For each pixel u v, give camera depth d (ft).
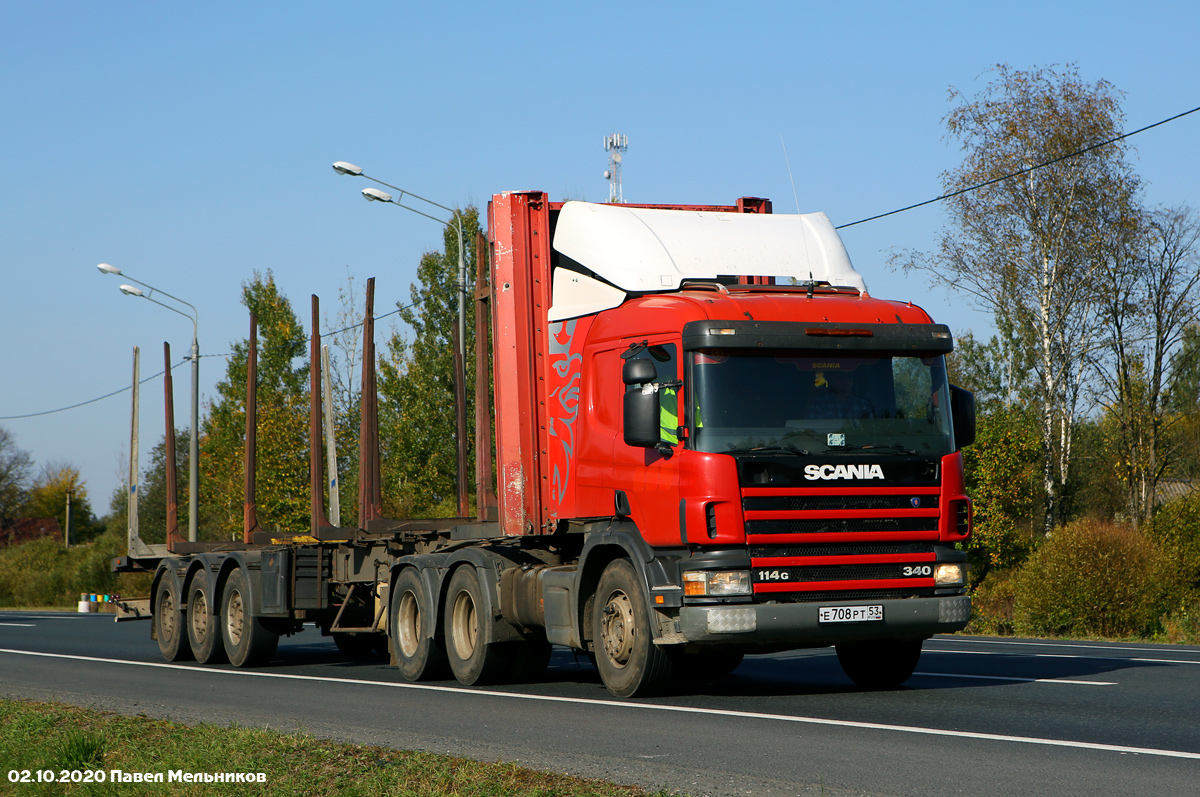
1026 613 151.84
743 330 57.93
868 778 38.42
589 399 65.62
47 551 338.95
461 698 64.13
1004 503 205.57
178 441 301.63
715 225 68.44
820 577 57.57
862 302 61.72
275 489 219.82
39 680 80.74
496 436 71.26
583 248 67.92
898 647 64.75
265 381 235.81
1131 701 56.54
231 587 95.50
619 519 63.05
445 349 187.52
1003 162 223.30
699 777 39.27
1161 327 218.38
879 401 59.77
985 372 295.69
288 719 56.29
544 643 71.82
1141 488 215.92
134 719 56.70
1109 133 219.20
